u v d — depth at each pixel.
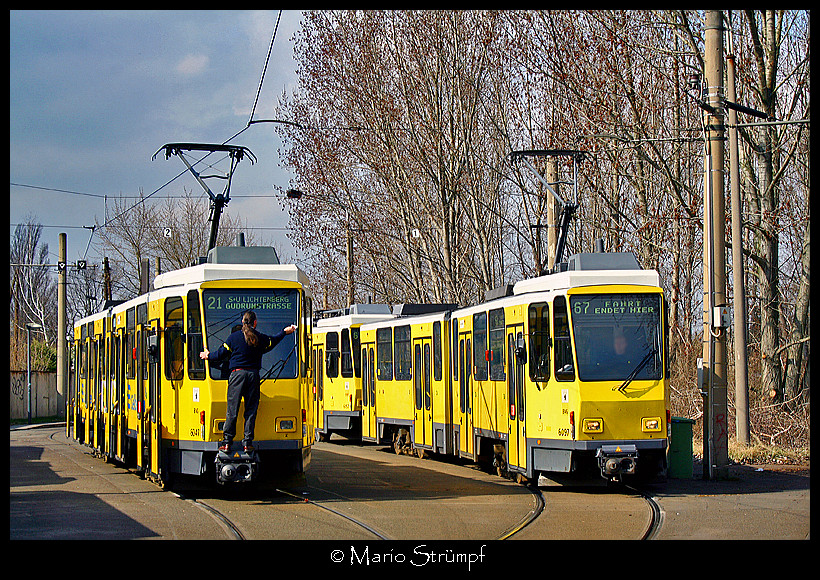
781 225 24.89
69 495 14.84
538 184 32.78
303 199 34.34
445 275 33.56
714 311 17.67
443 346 21.86
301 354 14.65
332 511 13.05
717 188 17.91
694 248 29.39
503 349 17.86
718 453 17.52
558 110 28.09
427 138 32.97
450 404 21.62
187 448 14.49
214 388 14.14
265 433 14.29
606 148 26.02
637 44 25.00
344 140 33.72
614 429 15.23
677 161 27.45
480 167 33.38
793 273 27.47
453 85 32.81
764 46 24.52
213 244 18.27
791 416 23.09
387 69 33.28
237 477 13.84
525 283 17.53
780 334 26.95
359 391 28.66
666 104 27.56
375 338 27.08
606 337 15.48
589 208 31.30
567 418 15.34
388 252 35.34
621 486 16.50
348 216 34.50
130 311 17.88
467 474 19.11
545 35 26.58
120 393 18.69
